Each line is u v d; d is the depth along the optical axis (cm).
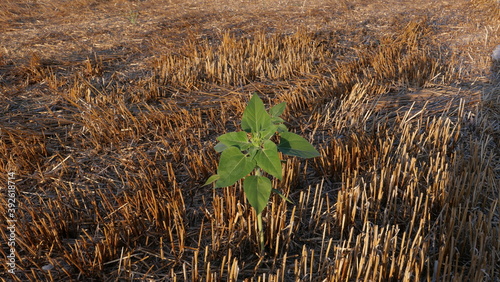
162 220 241
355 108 362
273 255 223
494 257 199
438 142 299
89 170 298
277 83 432
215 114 373
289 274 210
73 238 237
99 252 209
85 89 416
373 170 276
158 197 257
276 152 184
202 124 351
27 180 286
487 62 460
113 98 399
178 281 208
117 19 673
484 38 538
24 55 507
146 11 722
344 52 520
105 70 472
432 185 257
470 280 192
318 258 220
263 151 186
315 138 331
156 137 332
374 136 320
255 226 221
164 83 434
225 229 233
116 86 432
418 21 621
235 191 249
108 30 610
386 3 752
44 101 398
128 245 227
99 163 306
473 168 274
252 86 428
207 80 450
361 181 266
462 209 241
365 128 331
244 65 468
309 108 373
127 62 497
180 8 748
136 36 584
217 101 396
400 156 289
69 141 333
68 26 632
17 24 639
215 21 660
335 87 397
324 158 287
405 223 236
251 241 223
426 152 295
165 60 487
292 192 271
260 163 184
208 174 283
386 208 233
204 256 220
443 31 583
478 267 191
